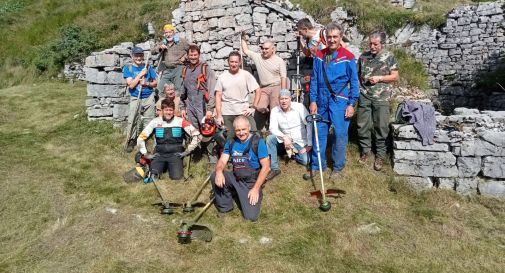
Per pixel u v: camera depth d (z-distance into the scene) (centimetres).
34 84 1472
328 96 608
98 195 620
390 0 1509
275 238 514
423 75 1363
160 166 644
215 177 542
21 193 631
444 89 1397
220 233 522
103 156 750
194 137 643
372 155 669
